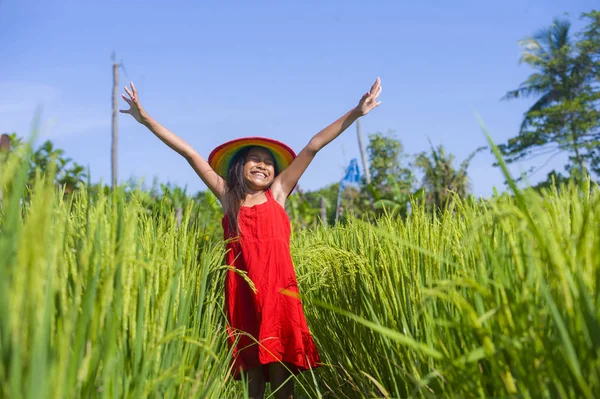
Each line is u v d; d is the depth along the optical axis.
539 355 1.48
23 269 1.26
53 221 1.91
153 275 2.03
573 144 27.97
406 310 2.44
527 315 1.53
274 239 3.38
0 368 1.25
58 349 1.38
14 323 1.25
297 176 3.67
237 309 3.29
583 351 1.40
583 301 1.40
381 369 2.57
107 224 1.87
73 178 9.77
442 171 14.24
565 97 31.56
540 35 33.41
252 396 3.33
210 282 2.97
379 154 23.89
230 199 3.60
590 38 30.30
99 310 1.52
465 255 2.23
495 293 1.81
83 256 1.54
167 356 2.00
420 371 2.16
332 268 3.26
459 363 1.59
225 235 3.51
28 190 2.19
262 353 3.16
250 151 3.70
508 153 29.44
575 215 1.83
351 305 3.02
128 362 1.77
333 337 3.23
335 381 3.24
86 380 1.47
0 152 1.33
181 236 2.65
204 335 2.59
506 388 1.55
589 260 1.49
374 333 2.63
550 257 1.48
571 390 1.42
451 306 2.12
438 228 2.70
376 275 2.80
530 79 32.94
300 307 3.30
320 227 4.59
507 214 1.58
